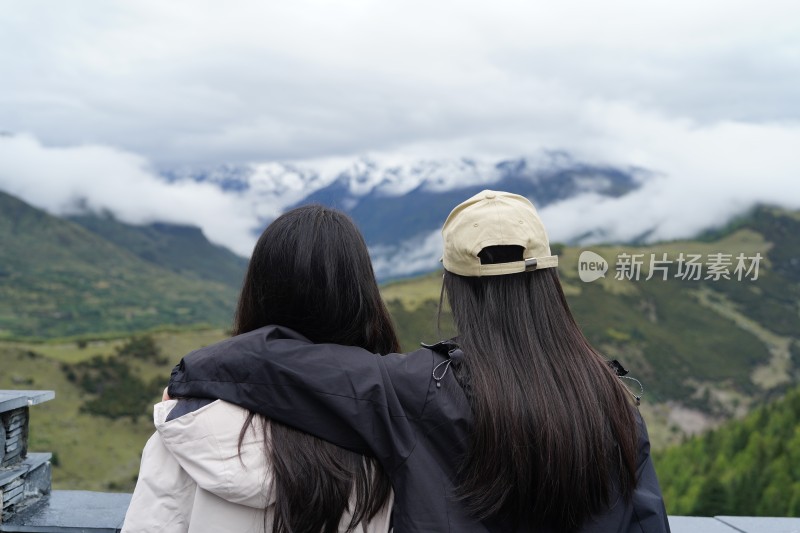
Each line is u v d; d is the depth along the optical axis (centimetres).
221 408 165
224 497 163
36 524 290
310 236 178
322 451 164
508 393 163
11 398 297
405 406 165
